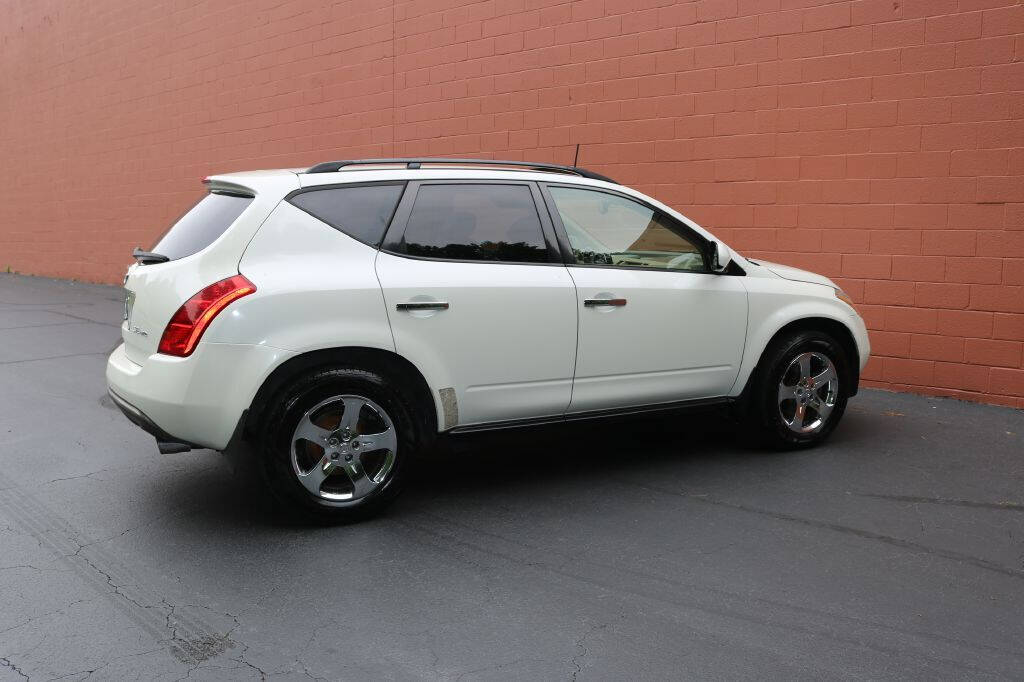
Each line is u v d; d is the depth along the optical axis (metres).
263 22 12.55
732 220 8.03
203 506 4.74
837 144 7.43
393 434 4.50
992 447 5.88
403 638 3.36
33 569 3.93
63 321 11.44
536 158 9.35
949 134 6.94
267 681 3.05
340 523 4.48
